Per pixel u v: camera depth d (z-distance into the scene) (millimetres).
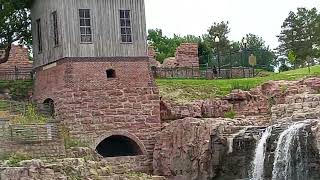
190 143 45094
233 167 44000
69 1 47062
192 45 65688
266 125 46125
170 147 46875
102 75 47500
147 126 48438
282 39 106938
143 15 49281
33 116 44469
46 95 48875
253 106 51656
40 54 49938
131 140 48156
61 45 46938
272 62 87812
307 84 50500
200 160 44125
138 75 48625
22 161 35906
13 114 43812
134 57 48656
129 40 48719
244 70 64438
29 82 52344
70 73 46594
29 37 53375
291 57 80688
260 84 54375
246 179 43312
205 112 50781
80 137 46312
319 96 46500
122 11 48656
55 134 42125
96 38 47625
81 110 46656
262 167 42406
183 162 45656
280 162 41344
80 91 46750
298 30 103500
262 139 42750
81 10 47406
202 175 44094
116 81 47875
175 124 47000
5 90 51219
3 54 56000
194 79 59438
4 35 52031
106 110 47344
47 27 48875
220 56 78375
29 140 39656
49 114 47875
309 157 39844
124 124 47781
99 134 46906
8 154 38094
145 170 47750
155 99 48938
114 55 48031
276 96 51031
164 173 47031
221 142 44156
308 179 39844
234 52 80062
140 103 48406
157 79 57312
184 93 53031
